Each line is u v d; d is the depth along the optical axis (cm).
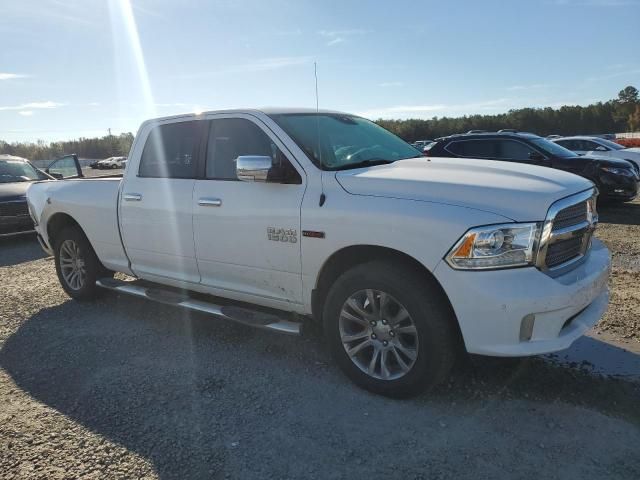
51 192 571
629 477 259
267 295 400
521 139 1134
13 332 494
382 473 270
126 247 498
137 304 563
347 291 345
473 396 340
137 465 284
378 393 345
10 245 988
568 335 306
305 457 285
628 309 481
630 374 359
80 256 562
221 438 305
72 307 564
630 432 296
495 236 292
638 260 689
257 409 336
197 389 365
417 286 315
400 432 304
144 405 346
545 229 298
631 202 1287
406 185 329
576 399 332
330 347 364
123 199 489
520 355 294
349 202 339
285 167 376
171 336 467
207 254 427
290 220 366
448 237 299
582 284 311
